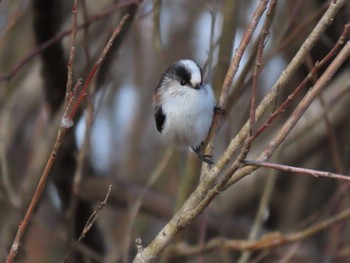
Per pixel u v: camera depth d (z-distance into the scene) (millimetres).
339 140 13266
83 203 12281
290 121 5883
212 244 9945
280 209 13930
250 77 8758
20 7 10492
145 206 13156
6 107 11688
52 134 10461
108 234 14633
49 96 10734
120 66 15289
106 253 12734
